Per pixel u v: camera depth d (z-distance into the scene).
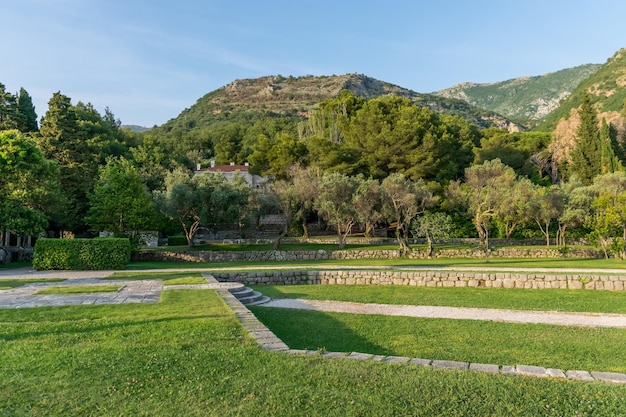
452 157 56.72
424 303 15.73
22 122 44.69
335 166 48.16
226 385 5.33
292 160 50.31
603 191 39.56
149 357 6.38
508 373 5.97
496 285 20.58
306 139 61.69
